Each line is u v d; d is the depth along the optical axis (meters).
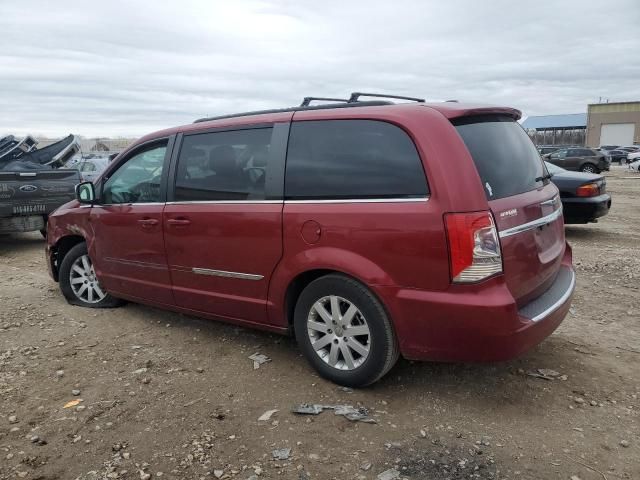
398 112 3.41
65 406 3.57
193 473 2.85
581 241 9.20
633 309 5.38
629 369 4.02
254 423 3.33
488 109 3.65
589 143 85.06
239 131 4.12
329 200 3.57
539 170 4.06
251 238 3.94
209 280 4.30
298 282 3.89
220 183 4.18
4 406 3.57
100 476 2.84
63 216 5.66
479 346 3.16
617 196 18.00
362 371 3.58
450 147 3.22
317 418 3.37
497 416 3.37
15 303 5.87
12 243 10.56
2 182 9.01
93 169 19.23
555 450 3.02
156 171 4.67
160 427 3.30
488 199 3.24
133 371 4.09
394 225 3.27
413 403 3.54
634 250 8.31
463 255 3.08
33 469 2.90
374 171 3.42
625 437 3.14
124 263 4.98
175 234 4.44
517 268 3.32
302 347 3.89
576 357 4.22
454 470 2.84
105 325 5.12
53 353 4.46
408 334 3.34
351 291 3.51
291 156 3.79
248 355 4.34
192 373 4.04
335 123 3.65
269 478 2.80
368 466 2.88
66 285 5.75
